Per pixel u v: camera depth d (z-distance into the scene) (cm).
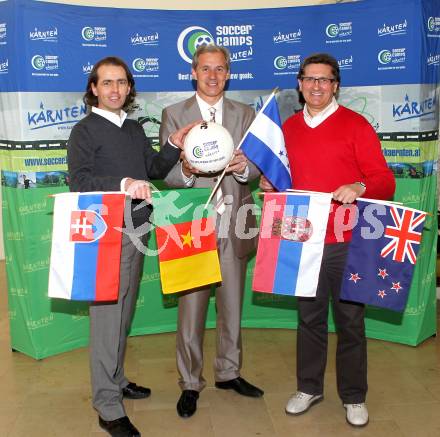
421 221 241
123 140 249
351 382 267
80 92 347
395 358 346
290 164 262
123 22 355
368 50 350
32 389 312
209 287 286
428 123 348
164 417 278
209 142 249
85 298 237
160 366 341
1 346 376
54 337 360
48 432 266
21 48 324
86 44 346
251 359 349
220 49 268
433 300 375
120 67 245
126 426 257
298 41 365
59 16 335
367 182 245
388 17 341
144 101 365
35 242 345
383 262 246
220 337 300
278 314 403
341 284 256
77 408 289
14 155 335
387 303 246
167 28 363
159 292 394
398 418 273
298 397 281
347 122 249
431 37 342
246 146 258
